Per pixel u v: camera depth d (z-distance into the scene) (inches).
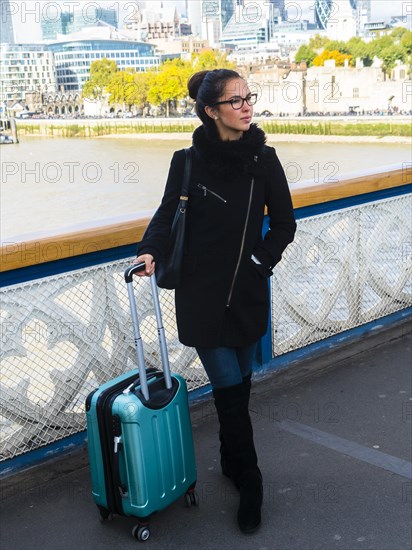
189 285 82.3
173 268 80.2
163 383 85.0
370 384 126.5
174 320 118.1
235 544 82.5
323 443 105.7
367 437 107.2
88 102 1980.8
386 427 110.2
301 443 106.0
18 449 101.3
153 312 114.5
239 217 80.3
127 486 81.2
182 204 80.2
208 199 79.8
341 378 129.5
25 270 97.5
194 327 82.7
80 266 103.8
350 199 141.6
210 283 81.4
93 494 84.8
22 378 100.0
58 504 92.6
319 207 136.0
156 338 116.1
